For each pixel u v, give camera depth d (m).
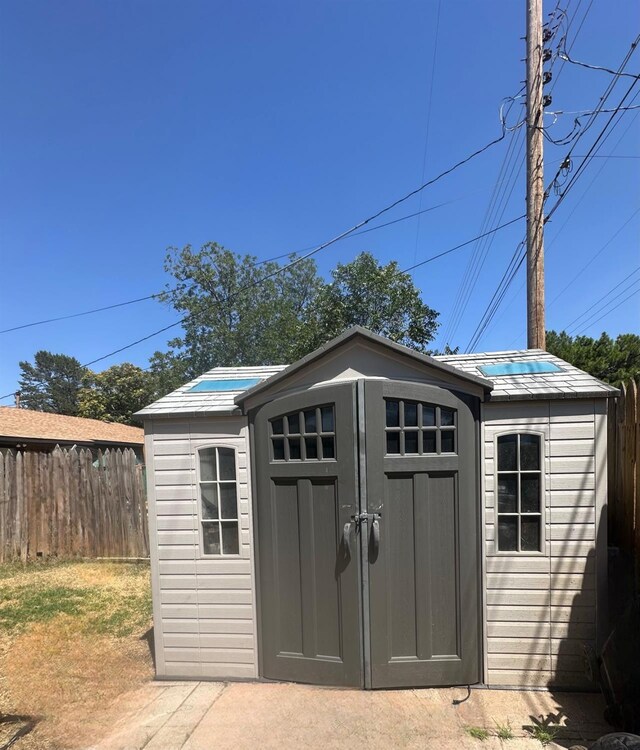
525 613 3.19
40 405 52.44
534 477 3.21
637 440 3.40
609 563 3.72
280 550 3.37
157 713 3.03
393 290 12.58
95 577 6.46
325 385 3.28
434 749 2.58
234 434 3.48
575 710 2.92
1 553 7.37
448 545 3.21
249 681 3.41
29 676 3.62
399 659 3.19
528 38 6.26
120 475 7.49
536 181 6.18
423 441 3.22
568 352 16.14
